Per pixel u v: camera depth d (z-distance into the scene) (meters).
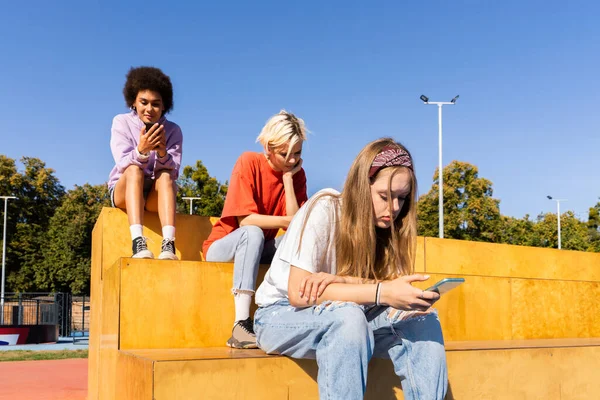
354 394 1.75
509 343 2.97
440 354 1.98
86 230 34.38
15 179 42.03
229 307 2.72
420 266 3.92
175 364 1.91
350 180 1.99
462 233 34.34
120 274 2.55
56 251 34.25
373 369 2.22
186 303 2.65
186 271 2.66
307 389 2.12
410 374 1.99
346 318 1.79
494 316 3.38
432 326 2.01
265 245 2.97
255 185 2.94
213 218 3.61
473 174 34.75
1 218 40.22
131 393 2.17
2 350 13.30
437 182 35.16
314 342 1.90
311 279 1.90
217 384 1.97
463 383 2.40
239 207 2.80
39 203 43.38
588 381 2.80
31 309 21.78
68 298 20.88
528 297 3.56
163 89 3.46
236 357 2.04
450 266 4.08
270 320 2.06
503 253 4.40
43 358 10.69
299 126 2.91
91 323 4.02
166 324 2.61
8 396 5.45
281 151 2.90
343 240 1.97
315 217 1.98
